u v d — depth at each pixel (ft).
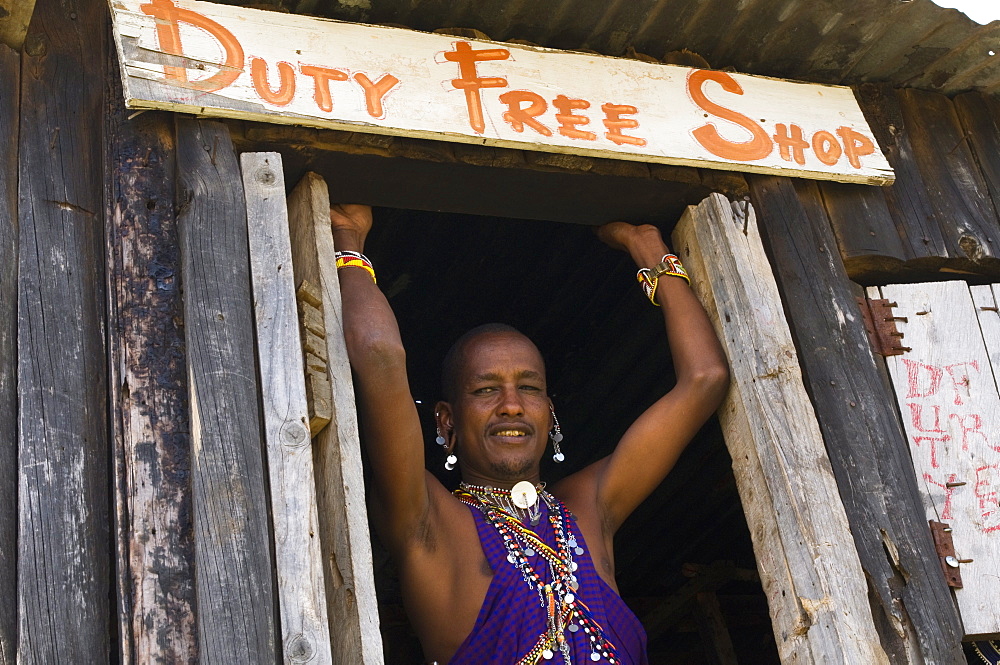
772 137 12.09
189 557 8.34
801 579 10.14
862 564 10.38
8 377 8.72
